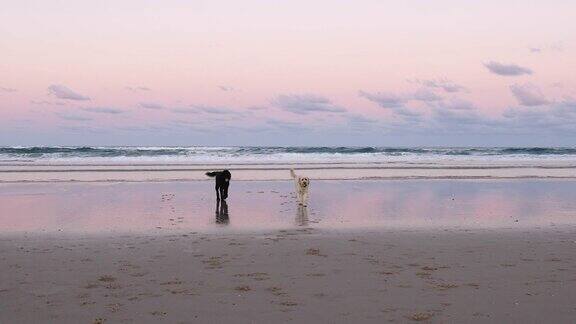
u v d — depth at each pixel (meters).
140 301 6.74
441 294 7.05
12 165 37.84
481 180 26.47
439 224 13.06
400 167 37.09
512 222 13.45
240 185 23.72
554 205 17.03
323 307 6.51
